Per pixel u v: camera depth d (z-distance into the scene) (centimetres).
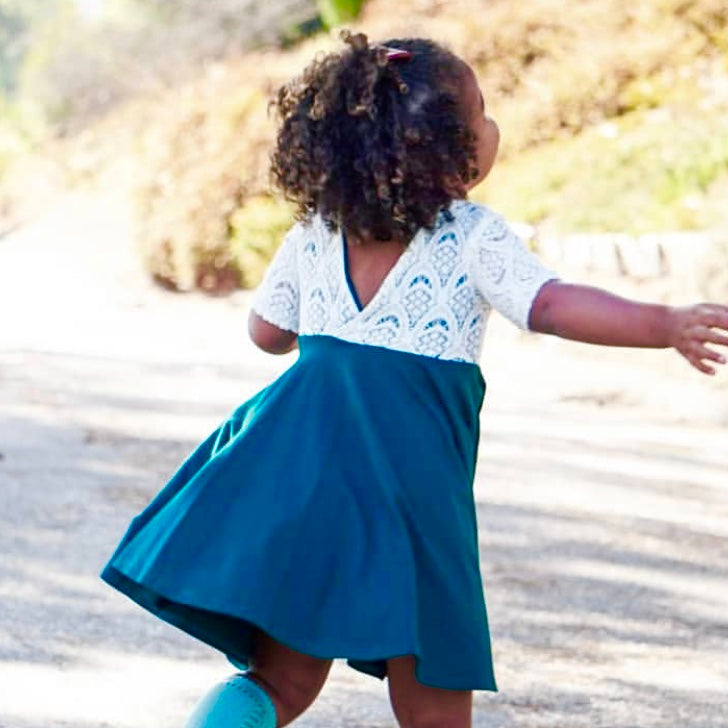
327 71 682
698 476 1662
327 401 668
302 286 711
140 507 1522
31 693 988
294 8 5159
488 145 716
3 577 1260
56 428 1944
